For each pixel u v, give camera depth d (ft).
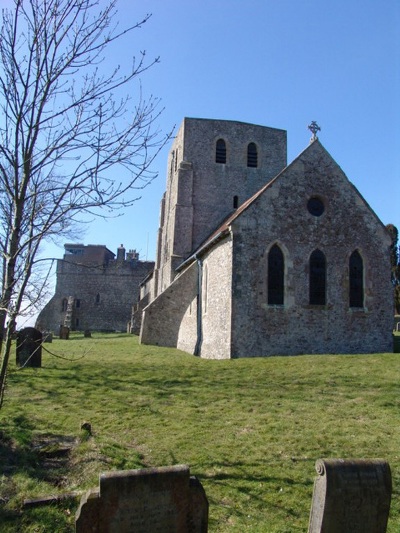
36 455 22.72
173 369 47.39
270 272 56.70
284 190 59.06
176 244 95.20
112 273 184.55
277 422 27.73
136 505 13.60
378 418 28.22
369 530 14.14
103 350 69.97
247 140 102.68
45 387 38.68
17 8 18.63
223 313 57.11
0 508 17.51
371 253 61.16
